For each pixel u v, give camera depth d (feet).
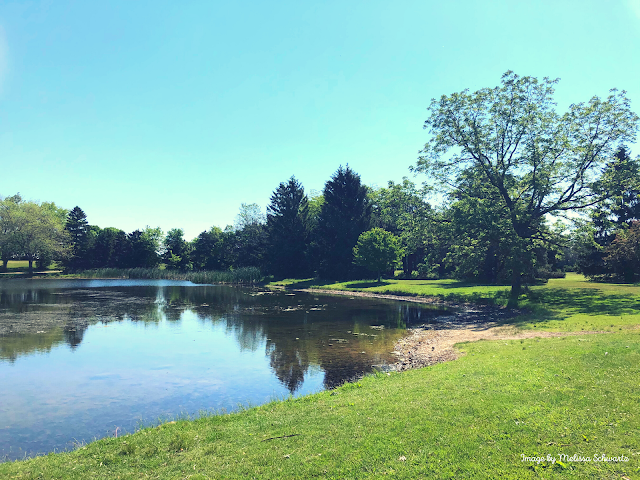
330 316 91.25
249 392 39.40
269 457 20.27
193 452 21.76
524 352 39.99
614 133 89.30
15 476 19.97
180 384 42.04
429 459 18.63
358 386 34.94
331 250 197.57
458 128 99.25
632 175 88.02
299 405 29.71
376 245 168.35
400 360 51.24
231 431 24.71
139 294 144.25
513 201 97.40
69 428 31.22
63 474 19.90
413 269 230.89
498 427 21.35
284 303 117.91
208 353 55.77
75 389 40.57
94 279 232.53
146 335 68.49
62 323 79.30
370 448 20.21
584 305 80.28
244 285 200.64
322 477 17.95
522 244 90.33
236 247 279.69
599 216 92.68
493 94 97.60
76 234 286.46
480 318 83.61
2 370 47.24
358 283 173.78
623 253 112.06
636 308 70.74
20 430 30.86
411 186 107.86
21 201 243.19
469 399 25.82
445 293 122.31
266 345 60.75
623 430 19.97
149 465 20.51
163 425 27.22
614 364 31.17
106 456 21.88
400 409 25.35
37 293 143.13
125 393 39.29
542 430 20.66
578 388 26.43
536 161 92.53
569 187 94.12
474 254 98.22
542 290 110.63
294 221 224.53
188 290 165.48
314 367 48.37
